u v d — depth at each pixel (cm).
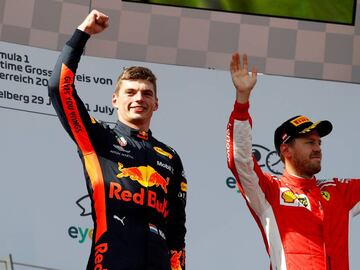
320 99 2352
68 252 2144
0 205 2159
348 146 2308
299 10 2550
